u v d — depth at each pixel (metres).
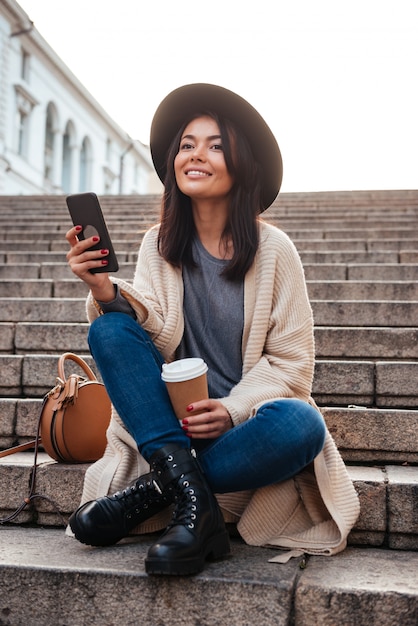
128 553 1.88
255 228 2.15
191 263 2.18
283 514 2.00
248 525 1.99
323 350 3.32
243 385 2.02
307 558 1.90
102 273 1.97
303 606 1.63
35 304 3.97
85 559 1.82
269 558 1.85
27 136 28.86
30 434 2.77
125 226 7.62
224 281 2.16
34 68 29.16
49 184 31.36
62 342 3.50
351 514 1.94
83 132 35.25
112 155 40.03
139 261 2.28
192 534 1.68
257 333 2.10
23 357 3.19
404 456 2.50
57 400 2.37
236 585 1.63
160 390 1.87
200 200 2.16
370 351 3.29
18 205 10.34
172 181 2.21
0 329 3.57
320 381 2.97
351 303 3.70
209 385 2.12
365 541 2.08
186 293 2.19
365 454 2.53
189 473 1.78
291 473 1.88
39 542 2.03
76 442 2.35
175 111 2.21
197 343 2.19
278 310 2.12
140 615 1.67
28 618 1.73
